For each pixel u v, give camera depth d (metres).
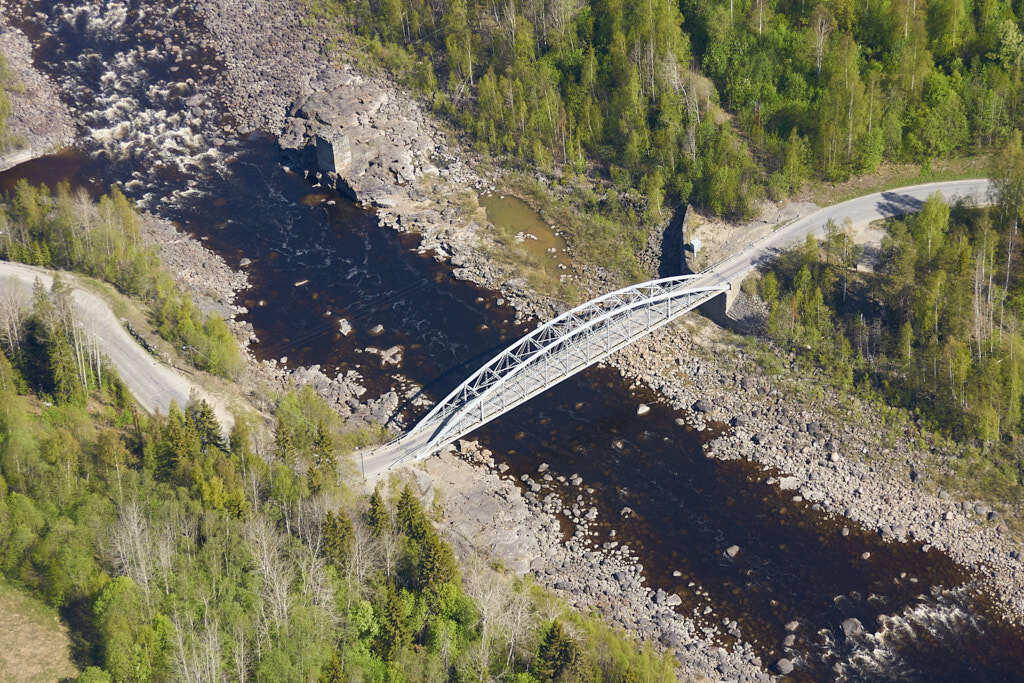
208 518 182.50
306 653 166.00
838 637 196.25
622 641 180.50
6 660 168.12
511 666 172.38
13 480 187.25
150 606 169.12
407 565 184.50
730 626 197.25
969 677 191.00
